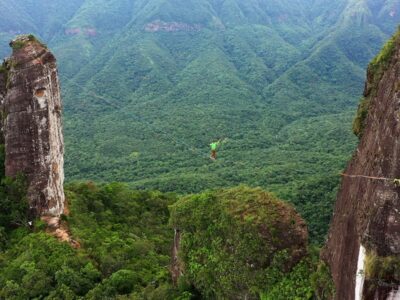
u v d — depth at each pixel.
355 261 10.41
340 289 11.22
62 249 22.12
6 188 25.38
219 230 16.19
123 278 20.11
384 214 9.59
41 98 24.34
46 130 24.66
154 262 23.66
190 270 16.94
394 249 9.43
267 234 14.77
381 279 9.40
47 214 25.12
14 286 19.67
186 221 17.50
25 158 24.91
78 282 20.08
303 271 13.98
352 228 10.98
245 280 14.92
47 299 18.86
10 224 25.22
